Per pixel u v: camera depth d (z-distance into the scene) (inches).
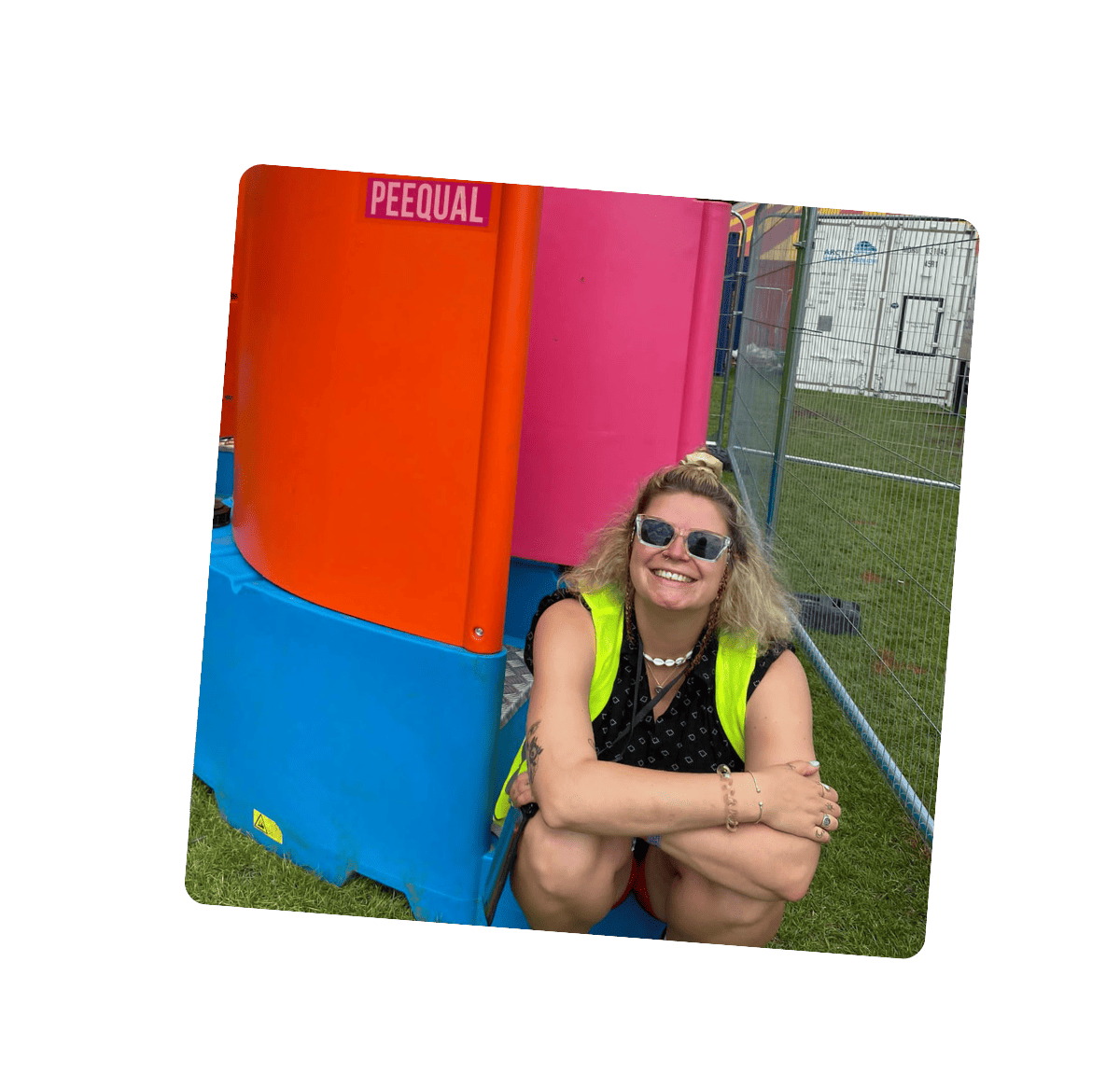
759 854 120.3
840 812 134.3
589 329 138.9
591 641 125.0
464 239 125.9
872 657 137.9
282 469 136.0
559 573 139.8
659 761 126.3
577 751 120.6
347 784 135.5
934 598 138.8
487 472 127.6
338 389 131.9
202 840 137.6
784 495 142.6
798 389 146.3
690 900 128.0
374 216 128.7
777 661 126.0
